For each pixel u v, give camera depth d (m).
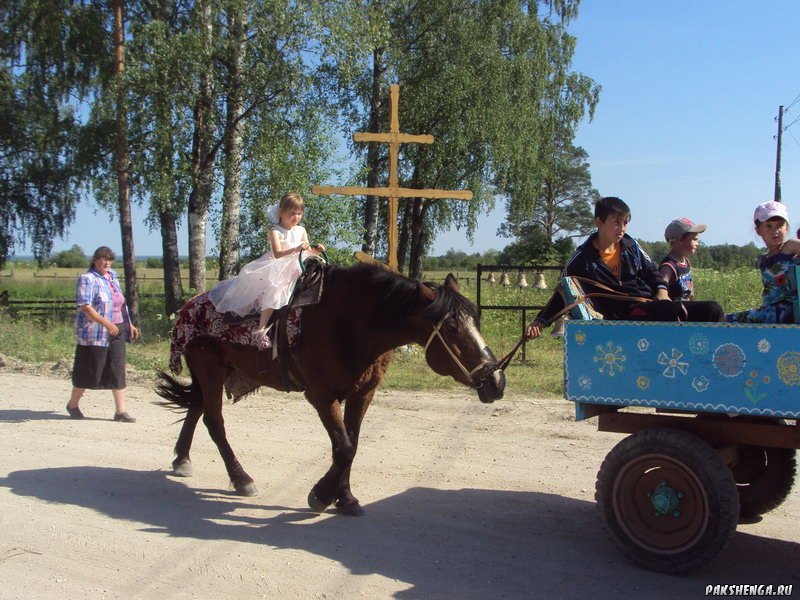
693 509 4.30
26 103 23.06
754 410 4.00
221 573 4.38
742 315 4.64
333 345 5.23
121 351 8.46
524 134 22.86
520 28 22.98
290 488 6.09
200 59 16.95
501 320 15.14
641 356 4.32
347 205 16.73
